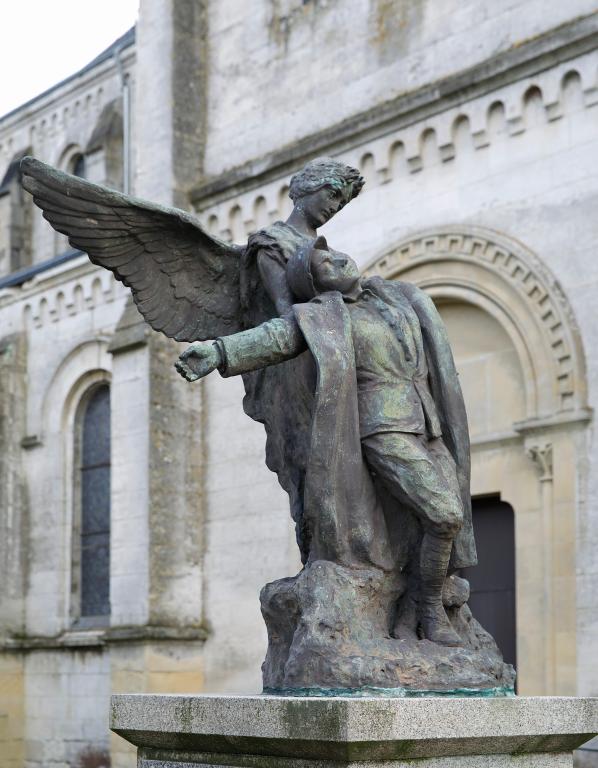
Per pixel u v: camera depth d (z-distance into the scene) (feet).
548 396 47.37
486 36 52.54
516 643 47.85
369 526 19.26
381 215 55.16
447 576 20.06
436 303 52.85
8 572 78.59
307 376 20.26
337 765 16.37
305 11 62.54
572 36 47.73
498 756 18.07
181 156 66.90
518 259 48.98
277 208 61.62
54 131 111.04
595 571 44.75
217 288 22.27
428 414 19.80
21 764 75.56
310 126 61.57
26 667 76.95
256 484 62.13
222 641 62.59
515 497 48.75
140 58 69.46
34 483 79.36
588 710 18.76
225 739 17.63
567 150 48.06
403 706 16.52
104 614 75.77
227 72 67.10
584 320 46.52
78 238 21.06
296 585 19.20
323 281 20.04
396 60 57.00
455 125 52.29
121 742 63.31
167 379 65.31
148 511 63.46
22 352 80.74
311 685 18.01
